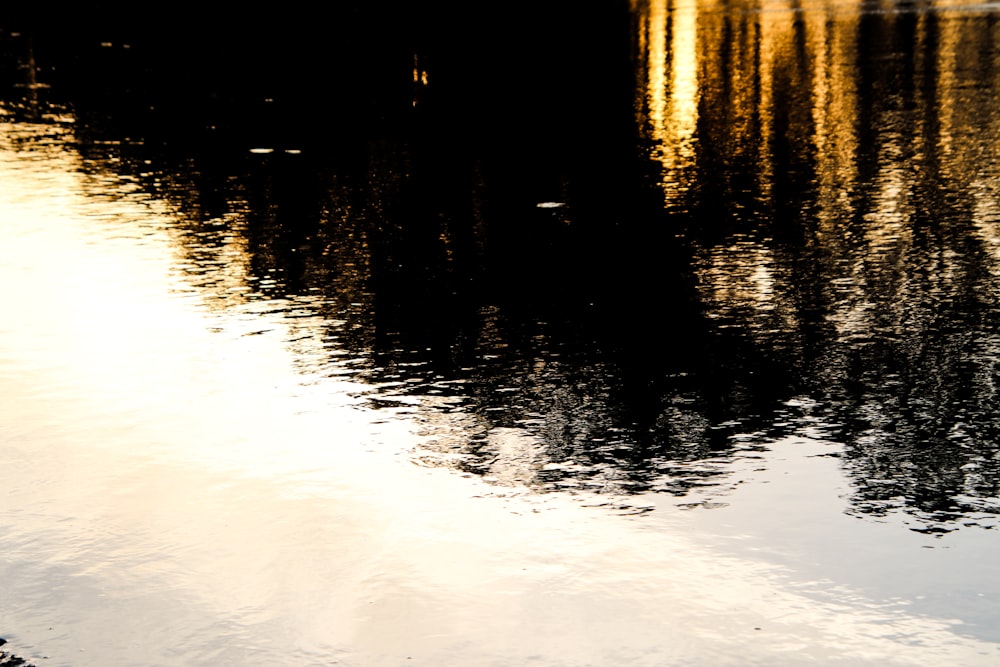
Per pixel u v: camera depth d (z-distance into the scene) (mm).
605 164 14539
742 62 24234
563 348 7863
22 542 5176
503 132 16969
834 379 7168
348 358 7691
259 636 4445
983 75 20781
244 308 8820
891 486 5617
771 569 4828
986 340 7816
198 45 27109
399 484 5723
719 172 13891
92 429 6461
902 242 10516
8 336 8109
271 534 5223
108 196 12883
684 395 6941
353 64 24328
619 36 29781
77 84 21578
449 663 4238
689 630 4395
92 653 4367
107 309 8773
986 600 4562
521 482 5738
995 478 5688
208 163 14812
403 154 15375
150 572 4918
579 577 4789
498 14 34844
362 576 4840
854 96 19281
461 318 8570
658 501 5504
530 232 11219
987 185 12688
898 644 4281
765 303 8812
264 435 6375
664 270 9820
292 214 12062
